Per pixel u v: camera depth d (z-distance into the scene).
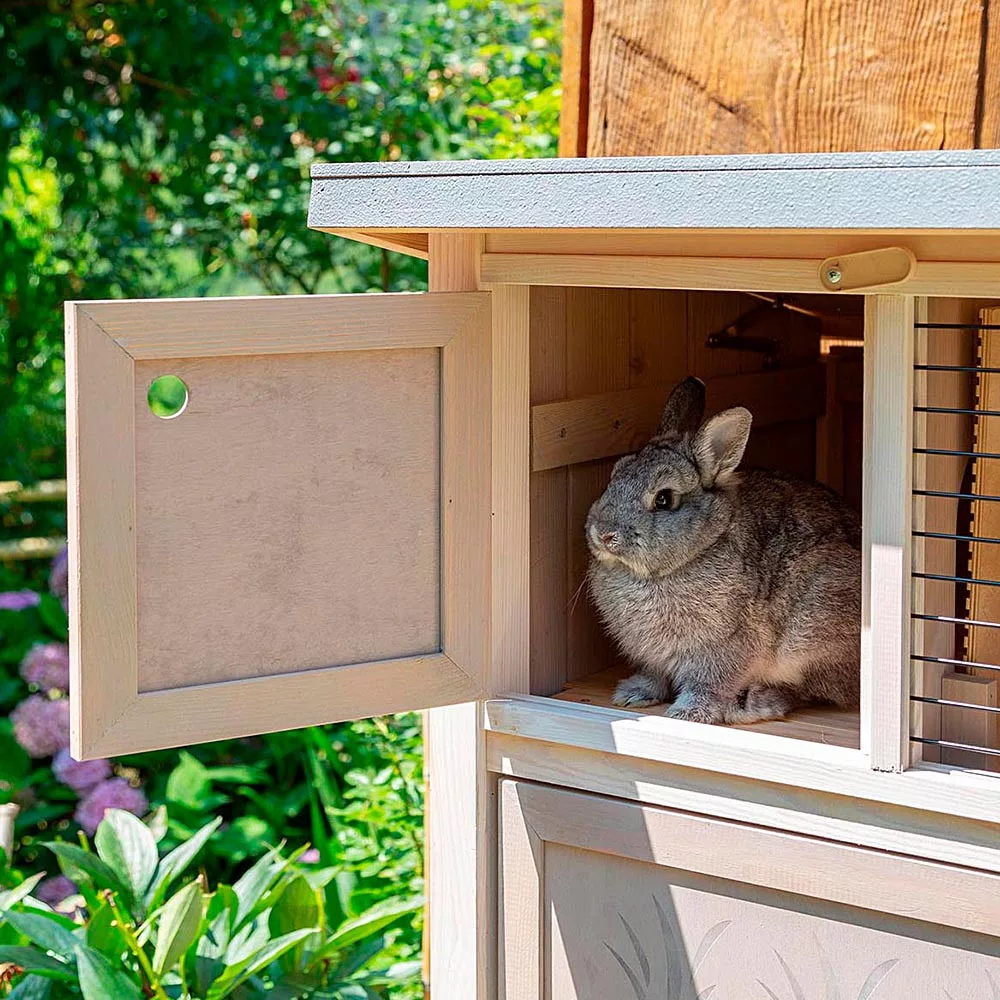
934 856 1.67
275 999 2.10
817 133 1.99
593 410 1.95
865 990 1.72
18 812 2.81
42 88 3.55
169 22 3.52
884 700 1.68
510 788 1.86
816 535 1.91
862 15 1.96
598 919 1.84
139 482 1.65
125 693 1.64
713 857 1.77
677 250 1.73
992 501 1.76
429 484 1.79
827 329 2.32
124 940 2.09
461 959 1.90
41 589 3.74
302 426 1.71
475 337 1.80
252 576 1.70
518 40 3.55
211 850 2.81
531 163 1.67
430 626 1.80
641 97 2.08
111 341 1.62
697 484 1.91
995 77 1.91
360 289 3.71
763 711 1.87
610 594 1.92
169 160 3.82
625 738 1.79
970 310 1.77
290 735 3.08
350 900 2.48
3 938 2.21
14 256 3.76
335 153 3.50
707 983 1.79
